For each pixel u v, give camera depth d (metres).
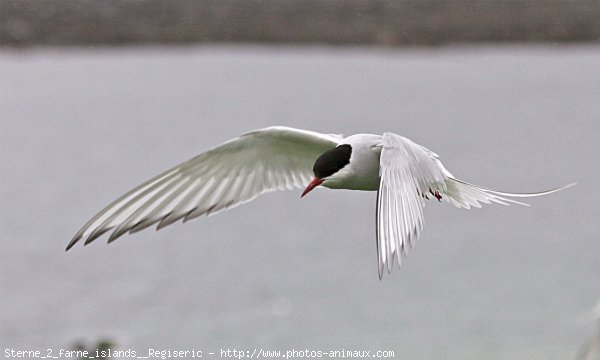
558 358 12.45
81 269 15.98
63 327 13.84
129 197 6.10
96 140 29.11
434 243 17.02
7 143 28.84
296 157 6.64
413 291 14.73
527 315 13.75
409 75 39.09
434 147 27.19
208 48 40.00
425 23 39.72
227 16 40.22
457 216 18.81
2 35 38.25
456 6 40.19
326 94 36.81
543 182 22.33
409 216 5.14
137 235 17.78
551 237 17.36
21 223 18.97
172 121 32.41
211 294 14.70
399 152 5.47
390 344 12.96
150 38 39.34
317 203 20.47
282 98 36.44
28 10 38.72
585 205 19.62
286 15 40.56
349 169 6.32
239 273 15.71
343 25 39.97
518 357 12.54
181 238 17.64
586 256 16.31
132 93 37.31
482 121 31.30
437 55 39.72
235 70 40.50
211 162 6.38
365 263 16.20
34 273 15.93
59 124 32.16
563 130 29.36
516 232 17.70
